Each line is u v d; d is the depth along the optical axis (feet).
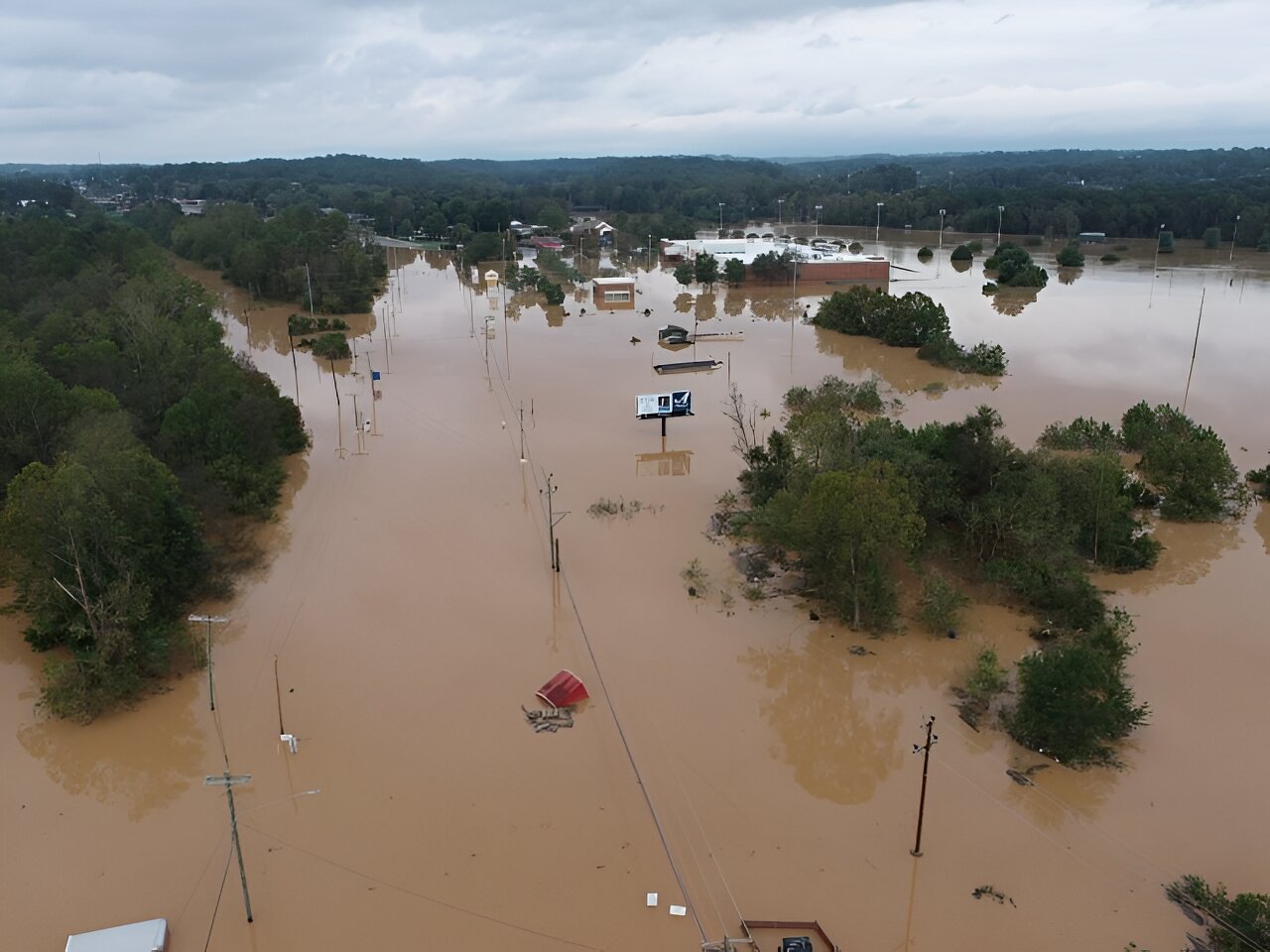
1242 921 86.33
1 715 125.39
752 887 94.73
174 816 105.81
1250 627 143.54
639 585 157.48
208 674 132.05
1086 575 157.07
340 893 94.38
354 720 121.90
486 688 128.67
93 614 127.03
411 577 160.66
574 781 110.42
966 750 116.37
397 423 249.55
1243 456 218.59
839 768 113.19
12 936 89.56
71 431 174.81
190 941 88.69
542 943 88.33
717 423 247.70
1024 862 97.91
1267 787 108.47
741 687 129.49
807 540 145.48
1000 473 165.17
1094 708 112.47
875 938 88.28
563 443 231.50
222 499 182.39
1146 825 102.99
